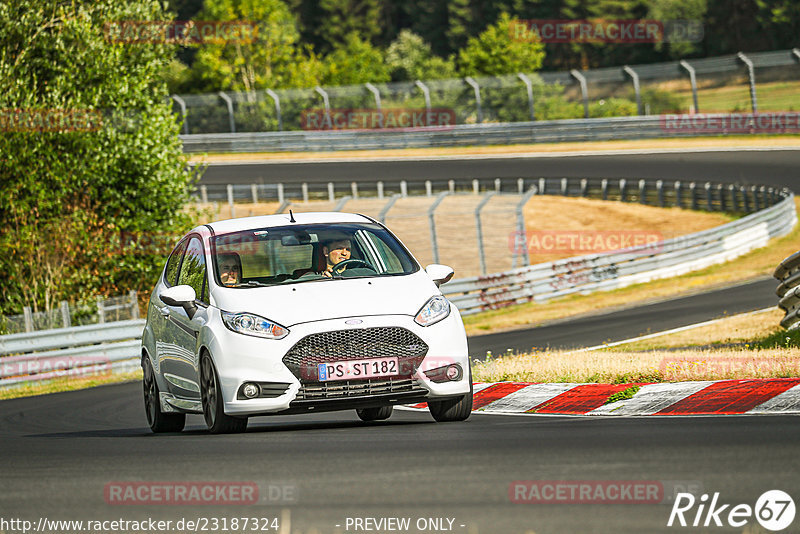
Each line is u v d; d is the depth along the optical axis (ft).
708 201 523.29
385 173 622.95
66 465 76.79
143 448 85.30
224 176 639.76
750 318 241.76
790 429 75.56
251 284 99.04
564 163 624.18
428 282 99.45
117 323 244.42
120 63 321.11
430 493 56.70
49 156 299.79
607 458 65.51
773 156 603.26
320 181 608.19
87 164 306.96
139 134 317.42
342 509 53.57
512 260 396.78
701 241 383.86
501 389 120.67
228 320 94.02
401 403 93.71
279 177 627.46
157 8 329.93
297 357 91.30
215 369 93.40
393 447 76.38
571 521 49.08
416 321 93.86
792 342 149.89
